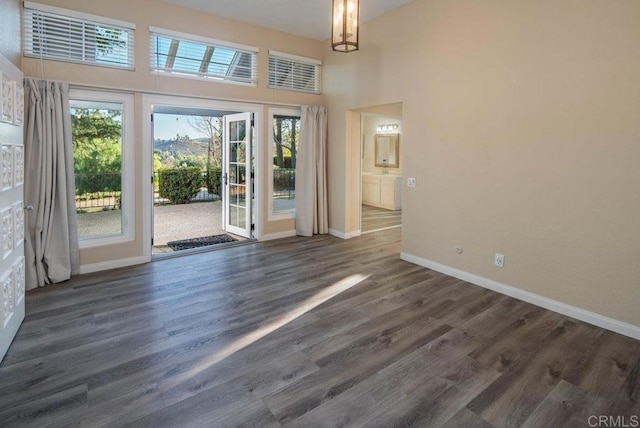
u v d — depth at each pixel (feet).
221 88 16.25
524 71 10.87
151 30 14.15
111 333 9.00
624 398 6.77
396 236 19.93
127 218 14.28
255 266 14.46
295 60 18.48
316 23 16.83
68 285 12.19
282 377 7.29
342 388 6.97
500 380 7.27
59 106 12.10
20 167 9.23
